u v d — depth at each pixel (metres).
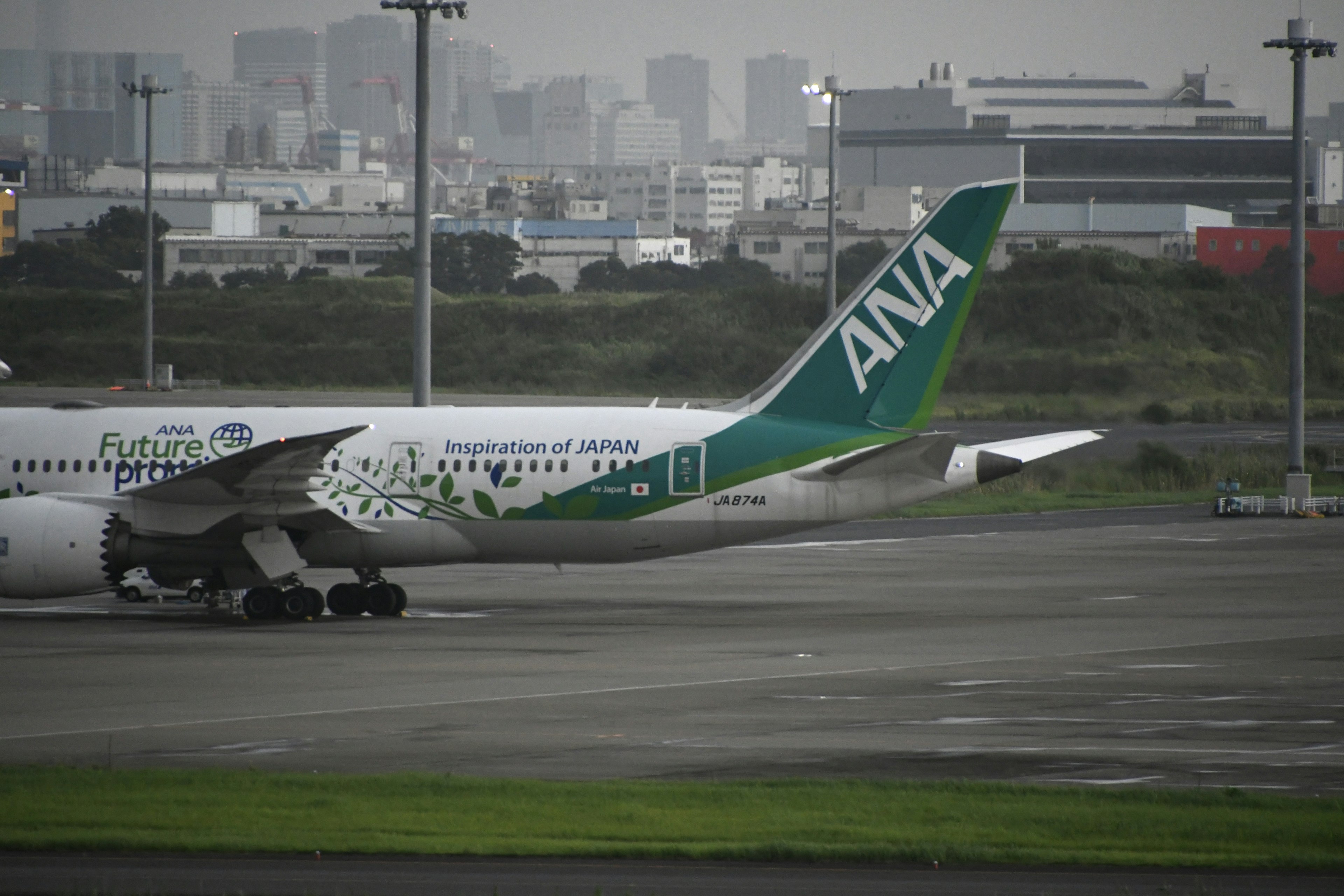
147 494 129.12
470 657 108.50
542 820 64.44
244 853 60.56
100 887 56.47
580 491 133.25
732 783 70.25
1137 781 72.19
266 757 76.50
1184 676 100.81
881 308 133.38
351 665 104.69
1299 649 112.62
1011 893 56.28
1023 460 131.88
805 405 134.25
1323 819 64.56
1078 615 131.00
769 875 58.34
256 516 129.00
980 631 121.62
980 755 77.31
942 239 132.12
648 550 134.25
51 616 132.75
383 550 135.25
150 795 67.44
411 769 74.31
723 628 123.75
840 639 117.38
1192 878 58.00
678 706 89.94
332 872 58.41
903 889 56.69
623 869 58.88
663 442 133.38
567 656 108.94
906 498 131.62
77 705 89.75
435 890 56.31
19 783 69.19
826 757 76.94
